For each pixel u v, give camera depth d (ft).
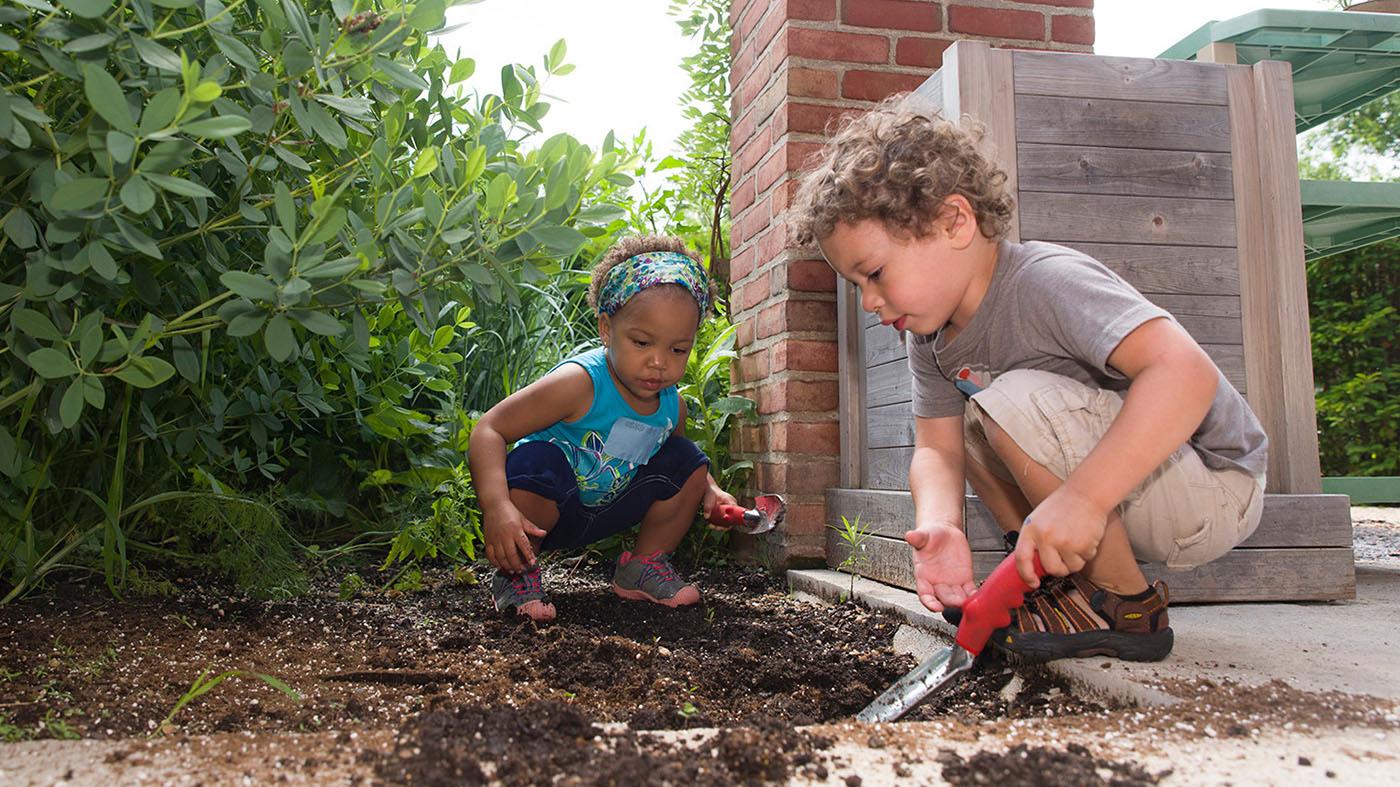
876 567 8.16
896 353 8.25
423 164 5.21
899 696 4.59
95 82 3.51
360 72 4.97
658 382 7.43
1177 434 4.19
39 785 2.97
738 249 11.19
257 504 7.23
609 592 8.32
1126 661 4.93
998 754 3.32
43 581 6.58
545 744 3.36
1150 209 7.43
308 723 4.37
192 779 3.03
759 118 10.43
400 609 7.36
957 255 4.86
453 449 9.36
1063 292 4.74
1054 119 7.35
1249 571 7.09
